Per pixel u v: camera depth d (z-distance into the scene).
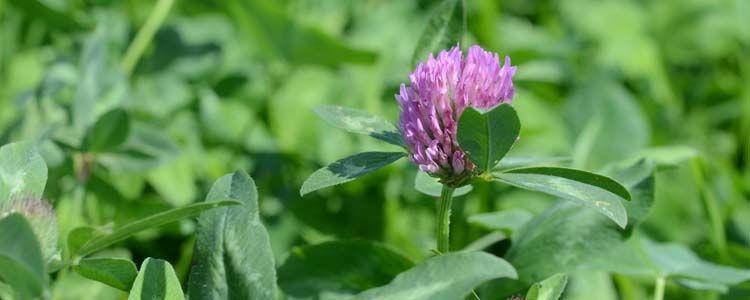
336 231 0.51
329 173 0.31
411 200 0.52
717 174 0.55
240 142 0.55
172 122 0.55
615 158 0.55
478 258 0.28
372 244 0.37
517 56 0.60
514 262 0.36
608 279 0.46
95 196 0.46
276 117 0.55
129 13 0.63
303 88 0.57
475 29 0.64
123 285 0.30
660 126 0.64
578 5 0.74
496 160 0.30
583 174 0.30
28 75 0.57
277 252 0.50
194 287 0.31
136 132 0.47
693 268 0.40
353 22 0.66
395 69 0.62
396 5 0.68
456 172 0.30
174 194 0.49
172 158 0.46
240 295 0.30
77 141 0.45
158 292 0.30
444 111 0.30
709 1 0.75
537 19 0.73
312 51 0.56
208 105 0.55
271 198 0.53
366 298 0.29
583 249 0.36
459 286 0.28
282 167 0.54
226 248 0.31
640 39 0.71
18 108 0.51
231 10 0.58
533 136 0.57
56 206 0.45
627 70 0.68
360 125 0.32
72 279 0.42
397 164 0.52
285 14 0.54
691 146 0.63
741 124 0.64
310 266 0.37
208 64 0.59
